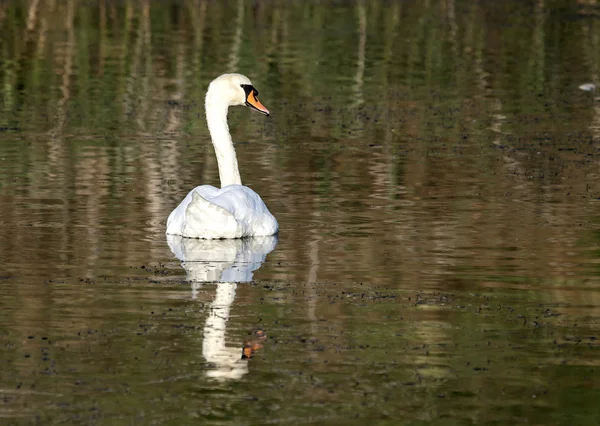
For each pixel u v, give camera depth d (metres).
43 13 44.72
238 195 15.07
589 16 47.19
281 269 13.30
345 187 18.39
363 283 12.70
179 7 47.69
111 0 48.97
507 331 10.97
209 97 16.88
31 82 30.42
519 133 23.89
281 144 22.41
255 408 9.01
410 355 10.26
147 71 32.56
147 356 10.14
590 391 9.44
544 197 17.61
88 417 8.80
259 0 50.34
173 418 8.80
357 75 32.41
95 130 23.80
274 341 10.59
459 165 20.31
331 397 9.27
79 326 10.98
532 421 8.86
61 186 18.27
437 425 8.75
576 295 12.25
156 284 12.56
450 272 13.20
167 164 20.33
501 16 46.81
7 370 9.74
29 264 13.42
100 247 14.34
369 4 50.12
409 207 16.91
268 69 33.25
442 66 34.31
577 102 28.34
